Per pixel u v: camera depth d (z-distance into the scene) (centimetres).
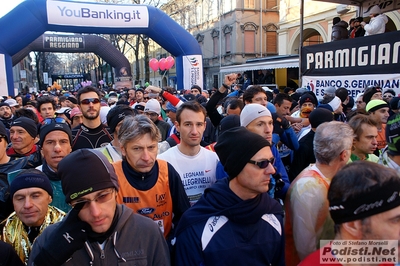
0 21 1012
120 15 1139
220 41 2942
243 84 1752
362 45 614
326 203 181
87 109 356
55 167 244
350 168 125
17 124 314
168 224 209
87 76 4522
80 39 2167
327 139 191
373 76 599
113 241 143
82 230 130
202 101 694
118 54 2267
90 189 130
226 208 160
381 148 354
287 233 198
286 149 348
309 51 746
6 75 1027
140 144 196
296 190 188
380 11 809
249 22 2745
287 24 2111
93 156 138
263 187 156
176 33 1233
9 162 278
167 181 211
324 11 1791
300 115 461
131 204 200
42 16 1041
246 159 154
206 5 3131
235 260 154
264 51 2828
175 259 168
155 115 465
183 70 1281
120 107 290
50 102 592
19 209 190
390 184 114
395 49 555
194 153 259
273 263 165
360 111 369
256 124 257
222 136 171
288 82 1945
